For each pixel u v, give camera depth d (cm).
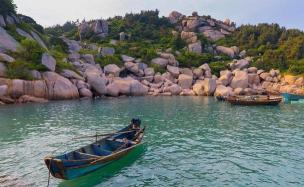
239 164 2491
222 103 6788
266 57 11669
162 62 10994
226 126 4084
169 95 8781
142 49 11825
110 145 2667
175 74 10319
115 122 4284
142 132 2995
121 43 13275
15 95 6047
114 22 16125
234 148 2967
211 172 2308
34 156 2675
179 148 2962
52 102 6341
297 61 11175
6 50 7244
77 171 2038
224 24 17562
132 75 10038
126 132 2934
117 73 9494
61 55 9219
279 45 13238
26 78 6450
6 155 2689
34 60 7250
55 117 4581
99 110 5400
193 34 14600
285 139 3344
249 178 2191
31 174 2239
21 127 3819
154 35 14862
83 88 7519
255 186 2053
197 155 2734
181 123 4284
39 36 9869
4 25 8294
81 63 9244
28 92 6275
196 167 2414
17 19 9212
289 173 2289
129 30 15175
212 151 2862
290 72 10369
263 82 10075
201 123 4300
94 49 11556
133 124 3231
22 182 2091
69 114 4888
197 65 11531
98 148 2453
